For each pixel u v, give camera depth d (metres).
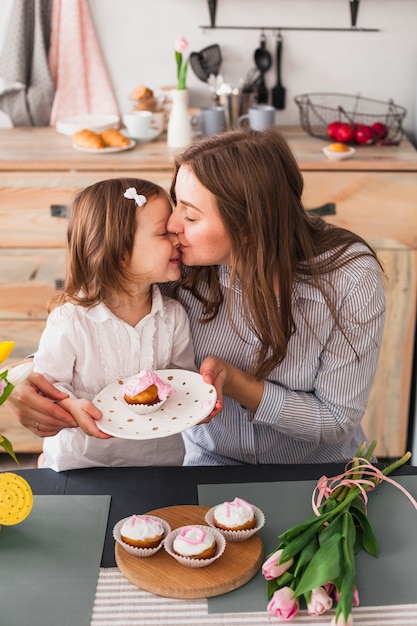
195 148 1.33
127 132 2.68
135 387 1.25
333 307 1.40
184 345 1.50
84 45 2.83
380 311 1.43
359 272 1.41
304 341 1.44
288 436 1.53
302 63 2.88
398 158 2.46
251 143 1.31
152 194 1.37
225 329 1.50
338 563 0.99
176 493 1.23
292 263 1.37
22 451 2.66
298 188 1.37
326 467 1.30
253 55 2.87
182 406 1.27
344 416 1.43
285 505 1.20
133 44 2.86
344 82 2.89
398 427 2.64
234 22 2.83
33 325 2.58
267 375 1.40
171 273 1.38
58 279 2.53
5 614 0.98
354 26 2.82
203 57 2.84
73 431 1.48
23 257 2.51
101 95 2.90
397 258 2.48
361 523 1.12
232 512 1.11
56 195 2.45
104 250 1.34
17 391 1.26
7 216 2.47
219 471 1.29
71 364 1.45
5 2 2.74
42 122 2.89
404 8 2.80
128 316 1.47
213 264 1.36
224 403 1.50
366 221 2.46
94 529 1.14
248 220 1.29
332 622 0.95
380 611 1.00
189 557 1.05
